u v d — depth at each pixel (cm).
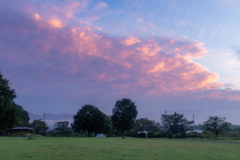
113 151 1945
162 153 1845
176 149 2273
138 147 2503
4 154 1631
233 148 2494
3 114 3366
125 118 6831
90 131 7956
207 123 6675
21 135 7362
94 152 1831
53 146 2409
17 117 3794
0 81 3534
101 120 7931
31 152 1777
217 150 2214
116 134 9494
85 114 7831
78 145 2630
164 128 8288
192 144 3294
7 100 3497
